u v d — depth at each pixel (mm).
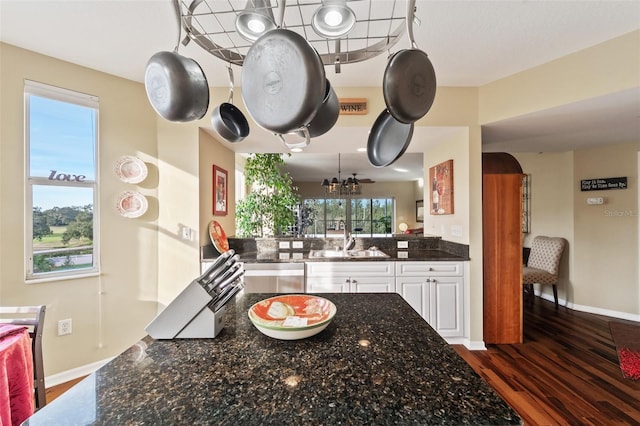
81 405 648
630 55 1847
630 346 2609
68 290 2143
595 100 2041
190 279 2510
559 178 3904
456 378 751
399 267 2682
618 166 3410
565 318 3367
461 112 2607
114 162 2342
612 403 1883
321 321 993
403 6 1548
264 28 1027
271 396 680
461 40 1907
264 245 3242
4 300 1904
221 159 3059
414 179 8281
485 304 2717
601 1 1552
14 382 1340
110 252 2322
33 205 2020
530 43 1948
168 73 1005
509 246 2727
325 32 998
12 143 1933
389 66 925
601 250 3527
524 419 1754
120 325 2355
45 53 2033
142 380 750
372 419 600
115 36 1850
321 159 5254
